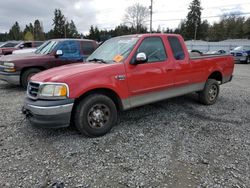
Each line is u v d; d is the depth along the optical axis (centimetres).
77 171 339
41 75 443
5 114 578
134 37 511
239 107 646
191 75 586
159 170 341
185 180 319
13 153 388
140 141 431
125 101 469
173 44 550
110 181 317
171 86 543
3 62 868
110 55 506
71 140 434
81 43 970
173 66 538
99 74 433
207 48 4241
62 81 405
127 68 465
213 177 324
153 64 502
